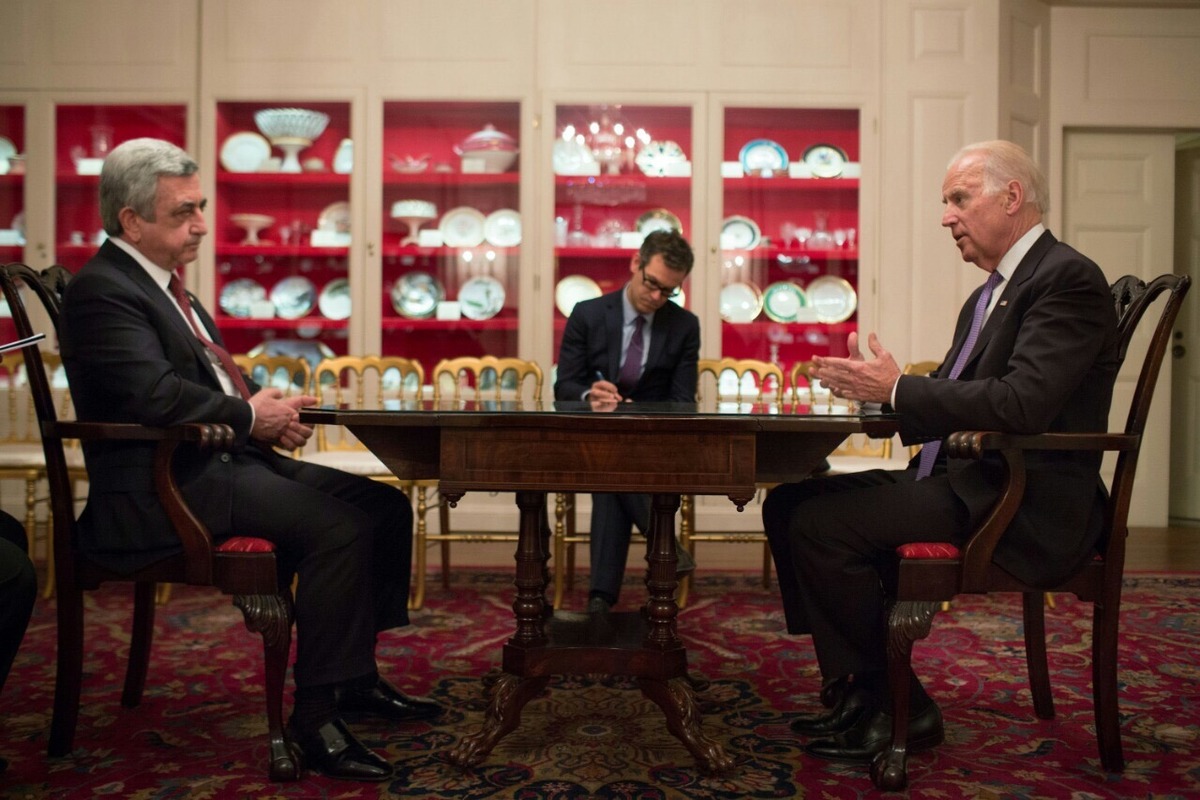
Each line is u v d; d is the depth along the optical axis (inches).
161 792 70.4
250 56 193.3
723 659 108.4
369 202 194.1
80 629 78.2
